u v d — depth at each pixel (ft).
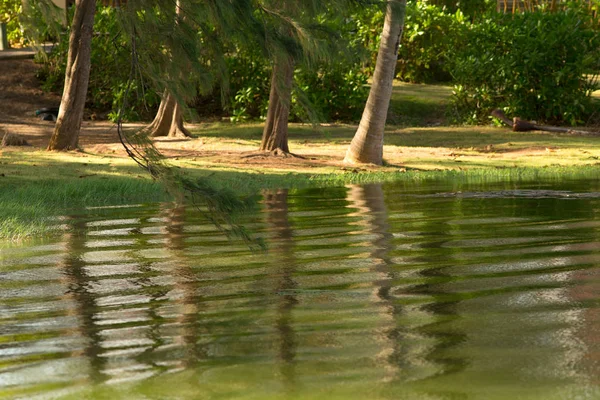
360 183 61.77
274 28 41.45
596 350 19.34
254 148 84.23
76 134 78.33
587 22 117.80
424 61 120.26
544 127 97.71
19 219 43.29
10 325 22.43
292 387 17.21
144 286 26.94
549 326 21.36
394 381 17.48
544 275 27.45
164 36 40.50
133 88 102.63
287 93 43.04
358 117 107.24
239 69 106.73
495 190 54.95
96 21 107.55
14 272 29.66
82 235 38.27
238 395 16.81
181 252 33.17
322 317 22.62
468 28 115.03
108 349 20.08
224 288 26.43
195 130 99.55
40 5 87.04
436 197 51.31
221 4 39.58
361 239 35.50
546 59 104.63
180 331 21.50
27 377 18.21
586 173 67.26
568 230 36.94
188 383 17.56
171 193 35.09
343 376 17.83
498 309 23.15
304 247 33.76
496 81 104.99
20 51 121.08
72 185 56.34
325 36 45.52
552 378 17.53
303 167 71.82
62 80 112.06
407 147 85.81
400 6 50.24
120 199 53.52
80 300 25.14
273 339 20.63
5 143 83.41
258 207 47.24
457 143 88.94
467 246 33.27
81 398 16.85
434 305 23.70
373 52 114.83
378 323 21.93
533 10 143.43
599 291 25.07
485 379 17.53
